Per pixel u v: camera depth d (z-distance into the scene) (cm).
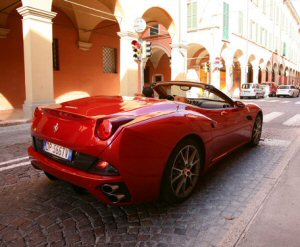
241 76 2948
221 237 251
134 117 272
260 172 418
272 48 3878
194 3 2420
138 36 1330
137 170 258
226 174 411
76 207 306
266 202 313
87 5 1401
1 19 1227
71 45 1561
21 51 1336
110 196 256
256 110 549
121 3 1225
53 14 963
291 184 366
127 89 1311
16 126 859
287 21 4716
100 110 292
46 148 298
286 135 707
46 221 277
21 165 454
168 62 2744
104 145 247
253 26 3111
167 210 302
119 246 237
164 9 1502
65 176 269
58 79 1512
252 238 245
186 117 314
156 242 243
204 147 343
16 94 1333
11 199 325
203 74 2814
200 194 343
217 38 2348
